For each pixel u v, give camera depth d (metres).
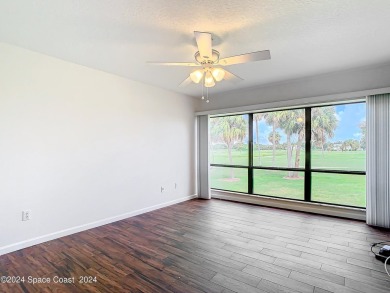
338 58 2.75
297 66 3.01
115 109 3.38
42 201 2.61
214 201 4.58
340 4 1.69
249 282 1.83
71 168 2.87
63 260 2.21
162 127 4.15
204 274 1.95
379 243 2.52
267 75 3.38
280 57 2.71
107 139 3.27
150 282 1.85
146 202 3.83
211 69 2.26
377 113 3.04
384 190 3.00
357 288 1.74
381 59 2.78
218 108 4.67
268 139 4.31
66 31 2.09
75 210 2.91
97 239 2.70
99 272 2.00
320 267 2.04
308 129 3.86
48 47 2.43
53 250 2.41
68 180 2.84
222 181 4.88
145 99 3.83
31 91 2.51
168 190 4.26
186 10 1.76
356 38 2.24
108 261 2.18
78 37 2.21
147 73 3.30
